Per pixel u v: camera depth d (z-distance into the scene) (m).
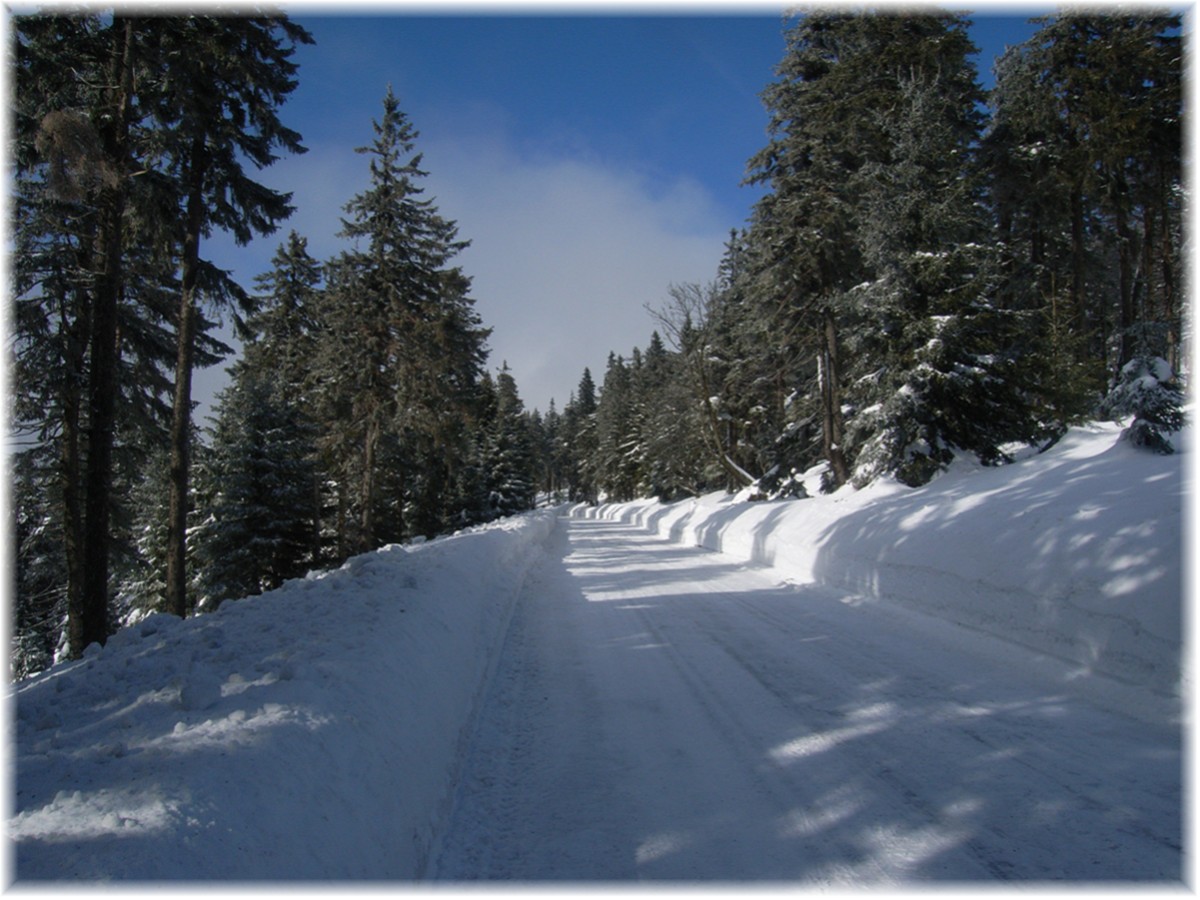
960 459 12.55
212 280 14.64
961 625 7.13
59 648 20.59
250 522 21.34
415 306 23.53
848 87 17.81
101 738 2.79
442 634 5.61
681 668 6.50
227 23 13.16
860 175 14.27
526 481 54.34
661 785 4.04
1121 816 3.37
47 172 8.91
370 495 22.53
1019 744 4.27
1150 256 21.98
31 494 15.21
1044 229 21.78
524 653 7.38
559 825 3.63
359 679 3.65
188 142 13.48
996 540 7.14
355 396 22.17
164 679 3.71
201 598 21.39
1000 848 3.17
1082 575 5.70
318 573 8.36
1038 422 13.19
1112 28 18.83
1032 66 19.84
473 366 31.52
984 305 12.72
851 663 6.30
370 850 2.63
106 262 10.48
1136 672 4.93
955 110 17.92
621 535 29.91
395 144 23.02
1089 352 21.00
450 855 3.36
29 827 2.03
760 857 3.22
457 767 4.27
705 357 26.73
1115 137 18.36
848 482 14.23
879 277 13.70
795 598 9.98
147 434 16.52
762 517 16.45
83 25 10.56
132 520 18.86
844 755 4.29
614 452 67.19
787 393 28.88
